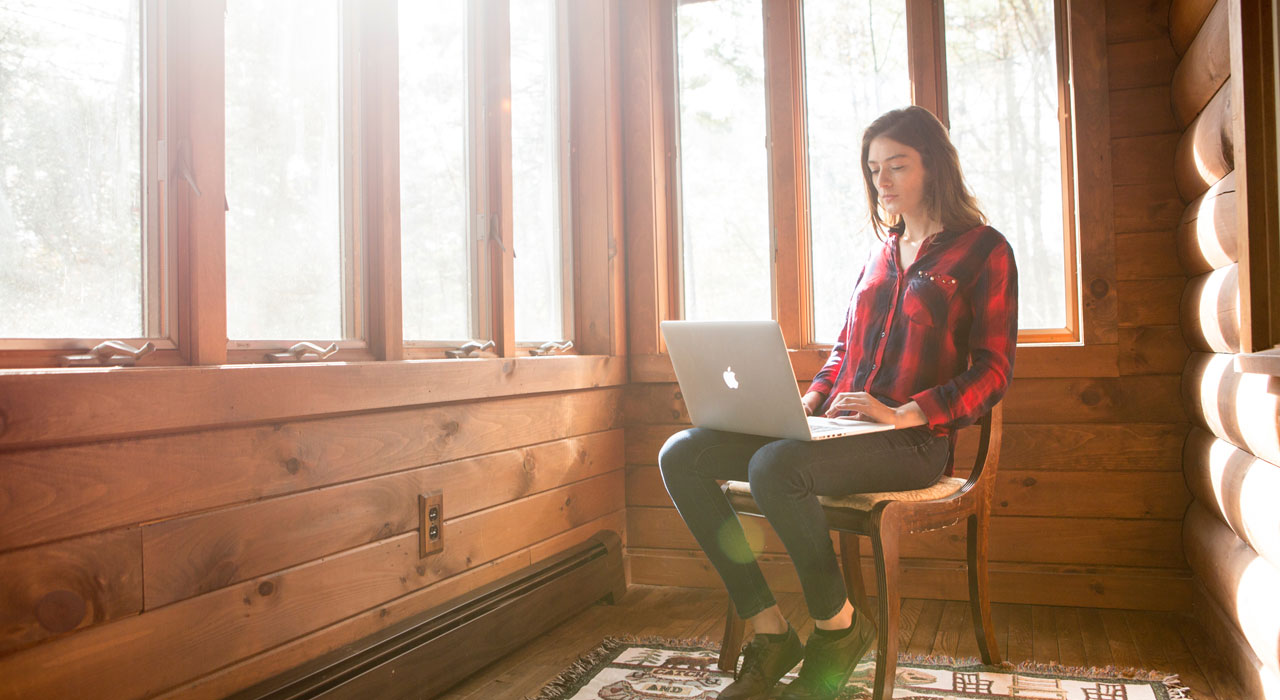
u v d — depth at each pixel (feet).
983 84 9.05
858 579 7.03
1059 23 8.84
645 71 9.92
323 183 6.24
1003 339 6.20
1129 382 8.48
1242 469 6.03
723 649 6.73
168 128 4.99
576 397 8.95
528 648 7.60
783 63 9.60
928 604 8.78
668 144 10.10
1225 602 6.64
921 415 6.00
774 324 5.49
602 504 9.46
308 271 6.08
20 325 4.26
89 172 4.59
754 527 9.51
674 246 10.05
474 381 7.10
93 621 4.25
